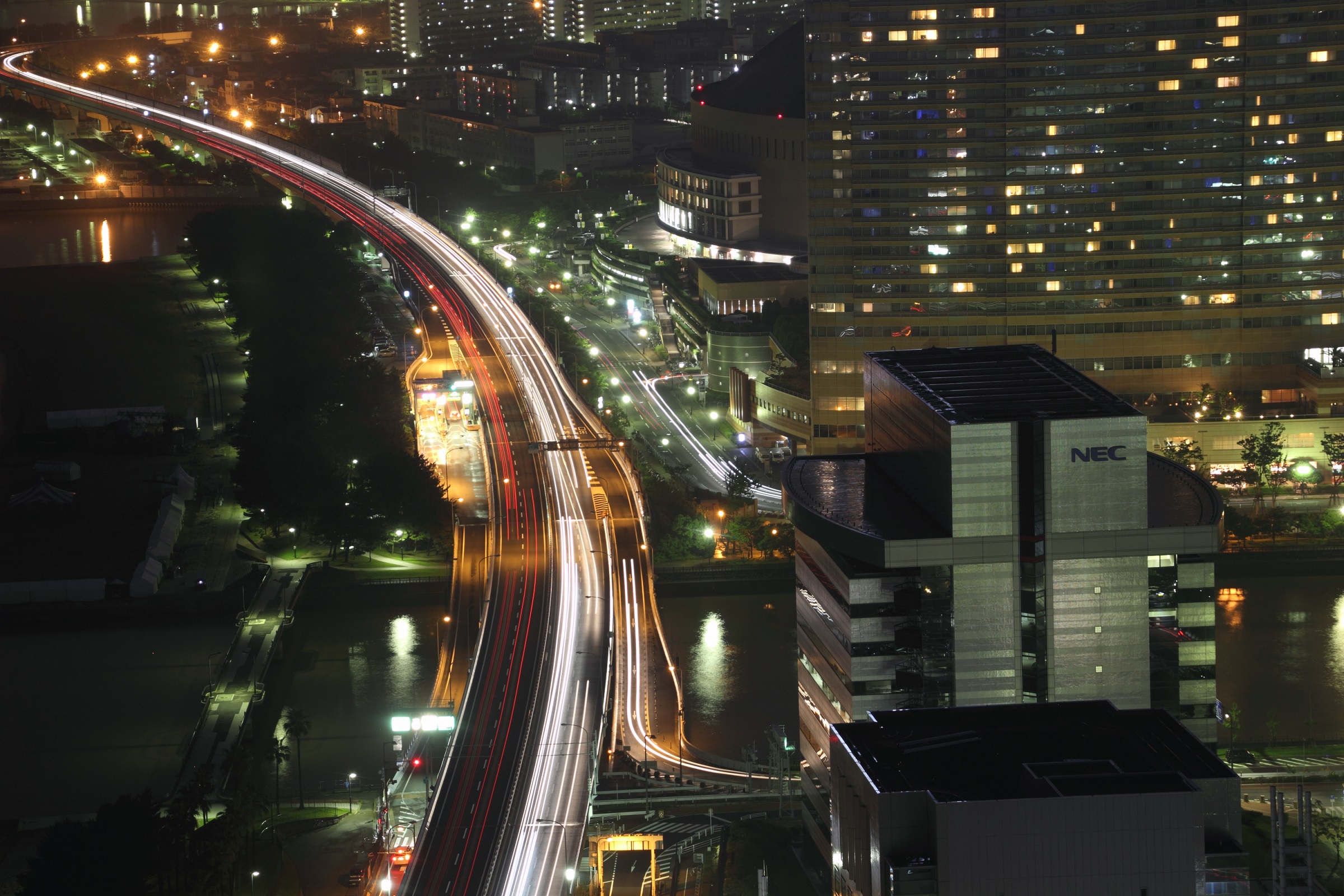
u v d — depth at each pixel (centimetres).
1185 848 15575
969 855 15600
